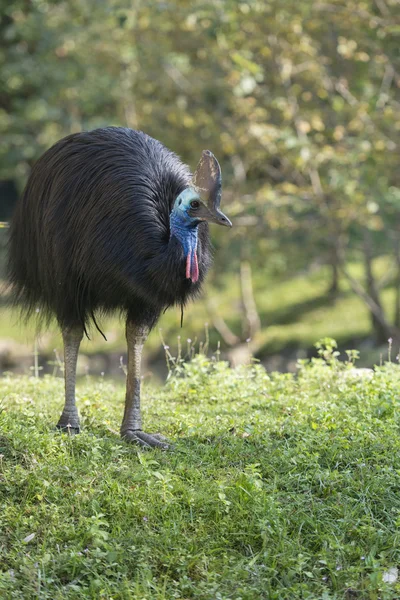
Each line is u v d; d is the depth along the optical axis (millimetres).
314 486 11688
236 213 31516
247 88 28219
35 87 43000
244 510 10969
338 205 29922
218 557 10516
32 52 42312
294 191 29844
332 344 17641
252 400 15211
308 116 29141
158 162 12922
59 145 13219
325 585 10180
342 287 42062
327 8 27859
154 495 11195
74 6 35062
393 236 32969
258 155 30797
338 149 28859
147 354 37312
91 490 11203
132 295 12336
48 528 10711
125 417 13203
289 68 29672
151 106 31594
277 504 11078
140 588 9828
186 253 11938
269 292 42656
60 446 12133
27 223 13398
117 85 33281
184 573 10188
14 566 10188
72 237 12531
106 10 29141
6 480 11336
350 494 11562
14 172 44906
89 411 14516
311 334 38219
